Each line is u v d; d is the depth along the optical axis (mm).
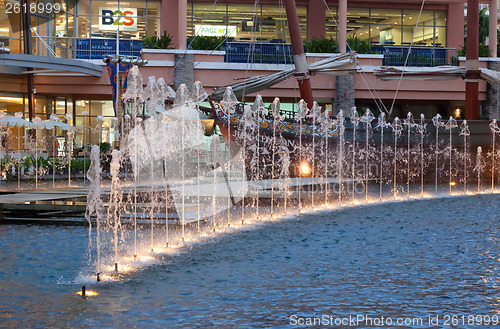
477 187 22688
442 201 17688
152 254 9305
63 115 34625
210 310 6438
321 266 8609
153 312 6344
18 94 31922
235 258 9109
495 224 12859
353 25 36781
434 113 35875
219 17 35688
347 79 32094
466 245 10359
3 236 10617
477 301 6840
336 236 11211
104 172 26281
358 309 6512
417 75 28547
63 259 8852
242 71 31812
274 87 32125
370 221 13227
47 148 33094
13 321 6020
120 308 6477
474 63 27938
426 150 23688
